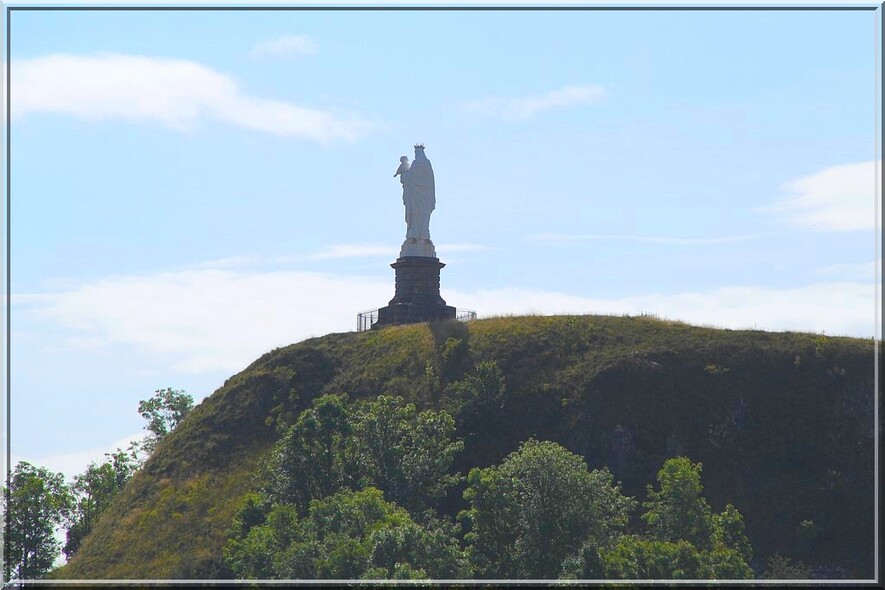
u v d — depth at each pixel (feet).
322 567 370.94
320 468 450.71
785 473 517.55
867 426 532.73
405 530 376.07
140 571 479.00
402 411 472.44
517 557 396.98
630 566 376.27
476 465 518.37
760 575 472.85
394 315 620.90
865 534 487.61
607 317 605.73
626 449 528.22
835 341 572.51
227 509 504.43
